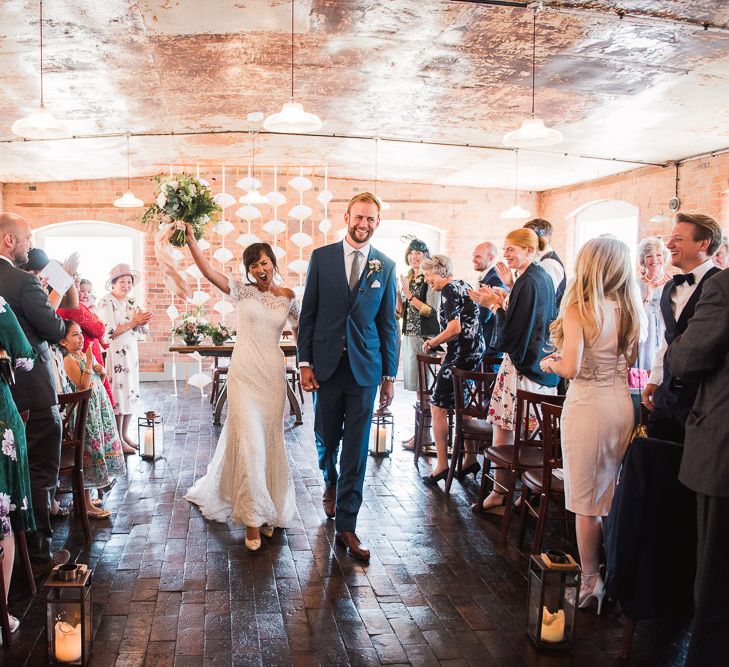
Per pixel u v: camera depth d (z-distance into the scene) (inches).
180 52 186.4
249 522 149.7
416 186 426.6
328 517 173.5
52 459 138.0
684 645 116.3
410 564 146.1
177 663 107.4
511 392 168.1
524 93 223.1
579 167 346.9
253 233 411.8
